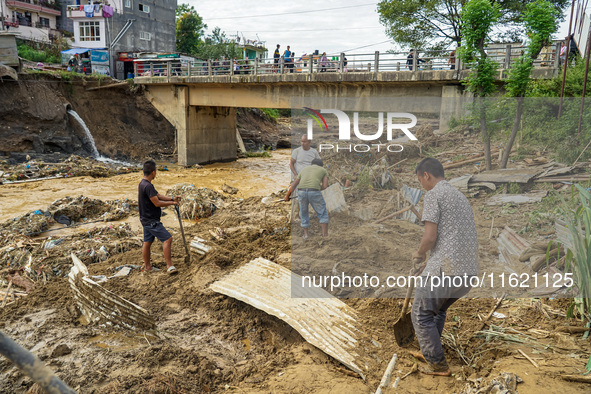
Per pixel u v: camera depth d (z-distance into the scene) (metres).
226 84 21.80
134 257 7.11
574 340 3.88
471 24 10.70
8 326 4.88
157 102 24.66
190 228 9.33
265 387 3.72
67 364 3.94
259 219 10.00
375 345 4.18
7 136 20.50
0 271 6.61
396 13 23.31
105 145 24.80
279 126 40.59
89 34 38.22
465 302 4.72
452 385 3.54
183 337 4.67
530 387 3.20
